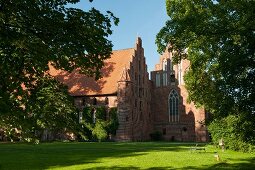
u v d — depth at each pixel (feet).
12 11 22.84
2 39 22.25
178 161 75.10
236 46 52.90
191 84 79.20
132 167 65.67
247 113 51.39
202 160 76.74
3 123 21.54
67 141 182.29
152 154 93.20
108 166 67.15
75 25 24.50
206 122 67.67
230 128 93.25
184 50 68.90
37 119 22.61
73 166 67.05
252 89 50.67
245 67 50.83
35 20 23.70
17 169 62.64
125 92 200.34
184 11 62.34
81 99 210.18
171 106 232.73
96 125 198.49
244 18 52.13
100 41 25.95
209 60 68.54
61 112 23.88
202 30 58.80
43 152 98.12
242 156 85.71
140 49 228.22
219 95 56.49
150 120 232.73
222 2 57.31
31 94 23.54
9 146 119.03
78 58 26.55
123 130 196.24
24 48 22.62
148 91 234.58
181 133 225.97
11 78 23.54
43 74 25.95
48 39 24.44
